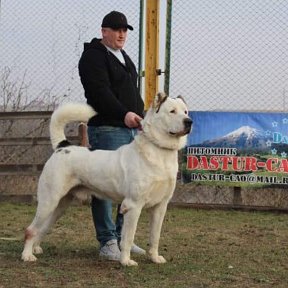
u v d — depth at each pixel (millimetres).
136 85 6406
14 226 8062
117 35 6117
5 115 10742
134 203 5512
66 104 5922
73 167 5793
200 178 9969
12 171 10633
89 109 5953
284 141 9688
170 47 9758
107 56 6051
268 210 9711
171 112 5406
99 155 5742
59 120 5926
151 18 9781
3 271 5348
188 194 10047
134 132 6277
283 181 9719
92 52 6031
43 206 5820
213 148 9891
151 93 9820
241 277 5336
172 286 4945
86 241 7031
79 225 8148
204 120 9867
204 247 6789
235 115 9781
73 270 5461
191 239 7277
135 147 5559
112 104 5852
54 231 7641
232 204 9867
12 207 9875
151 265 5703
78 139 10109
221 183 9898
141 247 6781
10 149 10750
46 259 5914
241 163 9836
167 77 9766
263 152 9758
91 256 6148
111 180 5629
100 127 6098
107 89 5910
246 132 9789
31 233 5879
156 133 5453
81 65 6055
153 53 9812
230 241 7211
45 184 5828
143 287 4898
